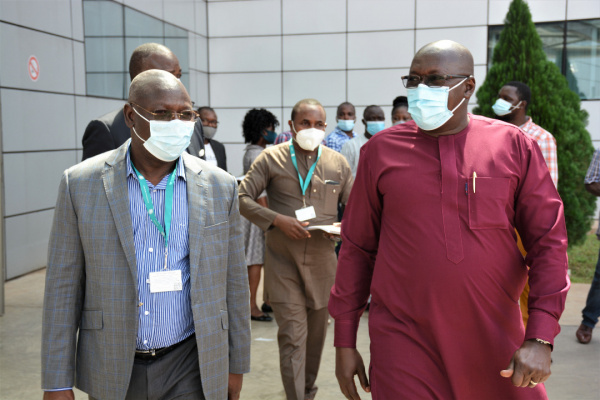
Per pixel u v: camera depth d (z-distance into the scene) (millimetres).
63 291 1825
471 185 1781
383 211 1927
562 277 1738
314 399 3539
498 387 1829
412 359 1821
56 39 6809
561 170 6379
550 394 3535
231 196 2018
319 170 3391
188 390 1892
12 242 6285
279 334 3260
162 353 1857
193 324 1894
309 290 3256
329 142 6715
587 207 6566
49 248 1854
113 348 1795
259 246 5109
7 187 6145
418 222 1809
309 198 3354
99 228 1798
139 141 1844
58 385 1779
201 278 1878
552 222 1807
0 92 5953
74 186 1838
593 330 4773
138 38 8555
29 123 6418
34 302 5504
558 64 9906
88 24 7402
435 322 1790
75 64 7172
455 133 1862
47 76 6668
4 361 4086
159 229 1845
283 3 10508
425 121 1810
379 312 1937
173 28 9547
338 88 10484
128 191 1846
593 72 9781
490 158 1810
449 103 1810
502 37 6746
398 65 10219
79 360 1870
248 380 3857
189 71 10125
